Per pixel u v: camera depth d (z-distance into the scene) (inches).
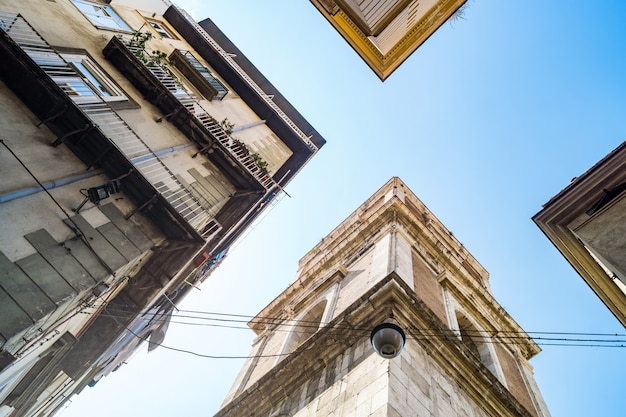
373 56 483.8
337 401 482.6
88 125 466.9
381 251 799.7
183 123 674.8
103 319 537.0
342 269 851.4
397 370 471.8
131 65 658.2
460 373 568.7
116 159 485.1
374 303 575.5
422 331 564.1
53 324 380.8
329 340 586.6
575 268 485.7
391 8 442.0
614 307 490.3
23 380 502.0
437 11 453.7
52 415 658.8
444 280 829.2
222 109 908.0
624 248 409.7
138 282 521.7
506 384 718.5
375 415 411.2
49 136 462.9
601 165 418.9
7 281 347.3
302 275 1049.5
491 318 908.6
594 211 431.8
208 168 673.0
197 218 575.5
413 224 919.7
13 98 455.8
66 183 442.9
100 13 802.8
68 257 397.4
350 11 447.5
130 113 597.3
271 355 731.4
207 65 1051.9
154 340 728.3
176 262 511.5
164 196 514.6
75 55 590.2
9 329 330.6
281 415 554.3
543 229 465.7
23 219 385.7
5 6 540.1
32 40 521.0
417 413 438.6
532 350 950.4
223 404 714.2
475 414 542.9
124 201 494.3
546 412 762.2
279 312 954.7
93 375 637.3
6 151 406.0
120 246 450.6
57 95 456.1
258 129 1013.2
